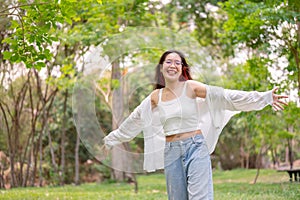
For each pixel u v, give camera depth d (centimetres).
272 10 691
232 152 1956
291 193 641
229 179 1259
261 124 1012
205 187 344
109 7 900
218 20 1397
